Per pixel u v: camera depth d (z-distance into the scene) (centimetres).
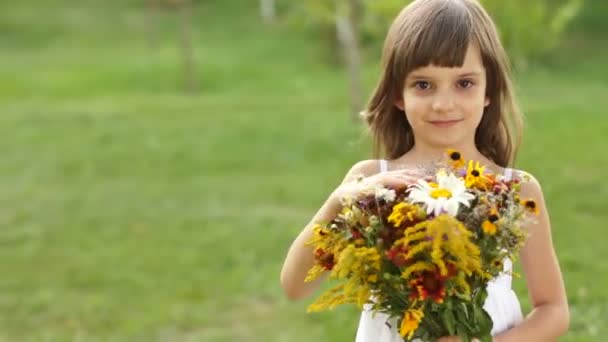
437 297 210
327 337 609
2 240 902
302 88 1931
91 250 864
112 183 1128
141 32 2509
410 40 231
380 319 243
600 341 534
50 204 1029
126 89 1966
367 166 253
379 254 215
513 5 1170
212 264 805
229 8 2645
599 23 2341
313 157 1203
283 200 1020
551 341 243
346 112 1463
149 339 641
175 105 1608
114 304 720
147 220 953
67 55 2314
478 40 232
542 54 2036
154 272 794
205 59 2186
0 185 1131
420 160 244
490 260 214
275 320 659
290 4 2588
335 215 235
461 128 233
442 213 207
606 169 1014
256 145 1270
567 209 865
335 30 2189
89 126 1429
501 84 243
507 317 242
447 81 230
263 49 2297
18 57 2306
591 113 1342
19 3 2767
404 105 246
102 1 2789
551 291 244
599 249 743
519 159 1053
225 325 660
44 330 670
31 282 780
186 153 1248
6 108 1641
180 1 2036
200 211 980
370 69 1741
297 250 245
